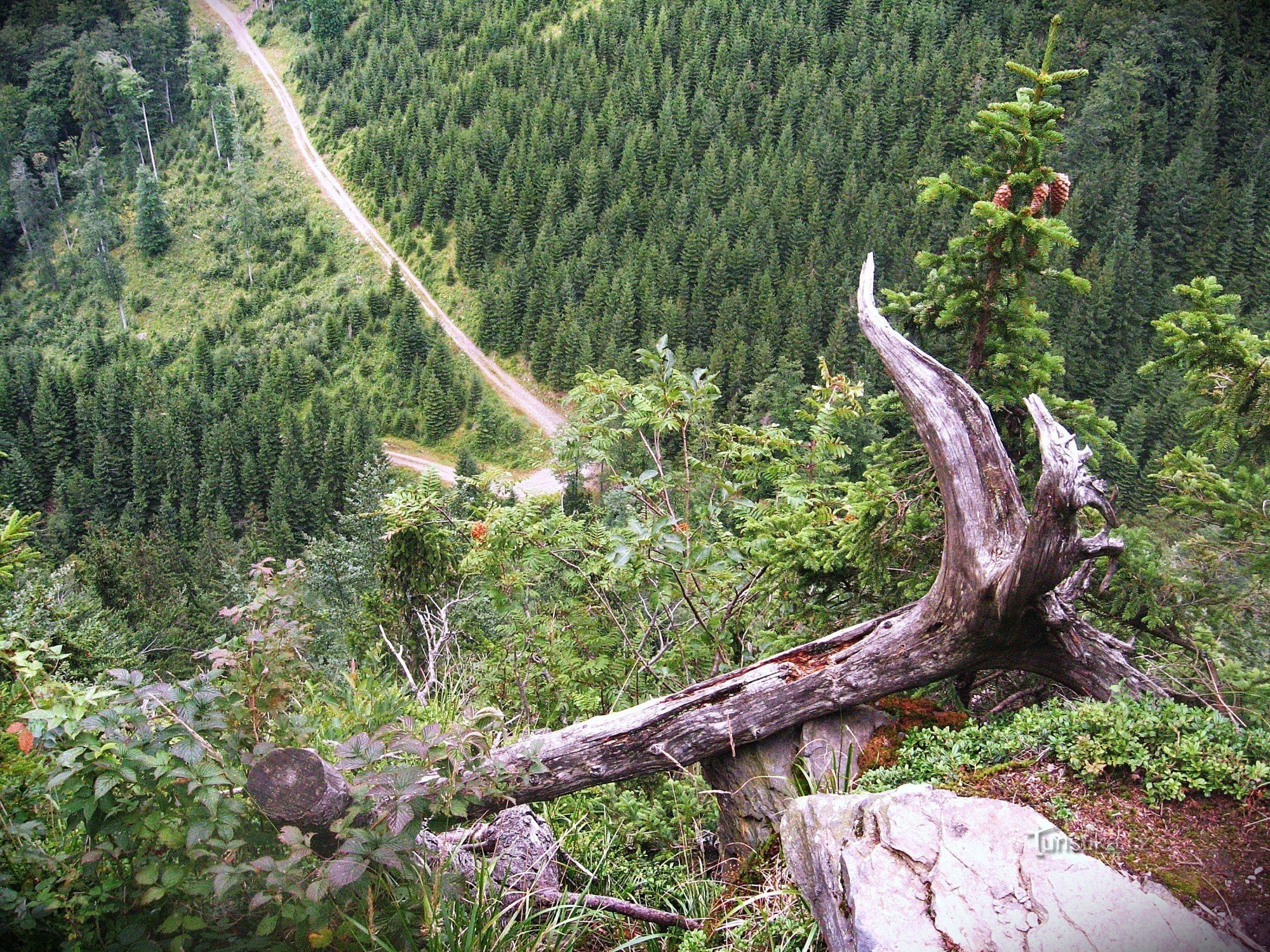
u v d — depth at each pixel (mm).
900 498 5203
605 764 4293
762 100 114625
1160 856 2930
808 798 3545
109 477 79062
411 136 125000
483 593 6898
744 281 87125
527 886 3730
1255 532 4898
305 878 2850
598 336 85688
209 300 118875
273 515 70688
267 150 135750
